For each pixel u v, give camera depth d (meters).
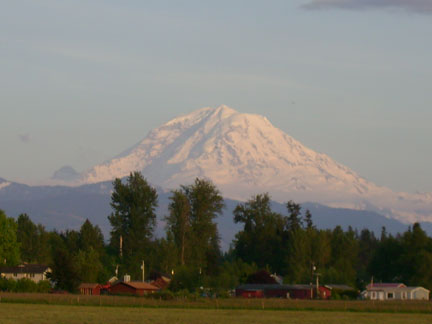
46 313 190.50
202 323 173.25
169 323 171.38
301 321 184.12
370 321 186.62
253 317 192.00
